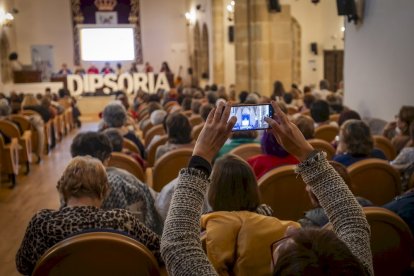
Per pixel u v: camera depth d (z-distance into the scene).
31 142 8.55
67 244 1.74
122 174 2.88
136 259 1.79
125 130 5.37
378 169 3.08
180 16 21.67
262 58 10.45
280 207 2.98
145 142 6.04
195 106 7.44
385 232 2.15
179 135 4.25
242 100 8.43
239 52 10.86
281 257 0.76
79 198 2.11
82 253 1.76
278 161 3.20
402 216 2.54
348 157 3.39
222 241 1.77
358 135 3.36
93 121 16.20
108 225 2.00
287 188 2.95
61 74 18.98
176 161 3.80
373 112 6.86
